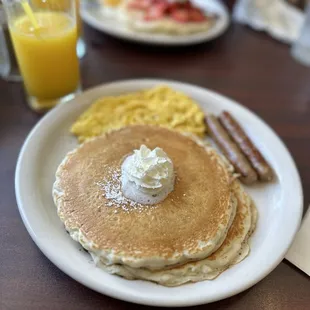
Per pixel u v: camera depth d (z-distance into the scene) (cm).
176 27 45
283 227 27
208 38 45
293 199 29
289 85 42
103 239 24
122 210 25
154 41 44
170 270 24
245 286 23
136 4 48
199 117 35
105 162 28
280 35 49
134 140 31
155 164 26
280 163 32
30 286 24
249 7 51
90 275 23
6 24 35
